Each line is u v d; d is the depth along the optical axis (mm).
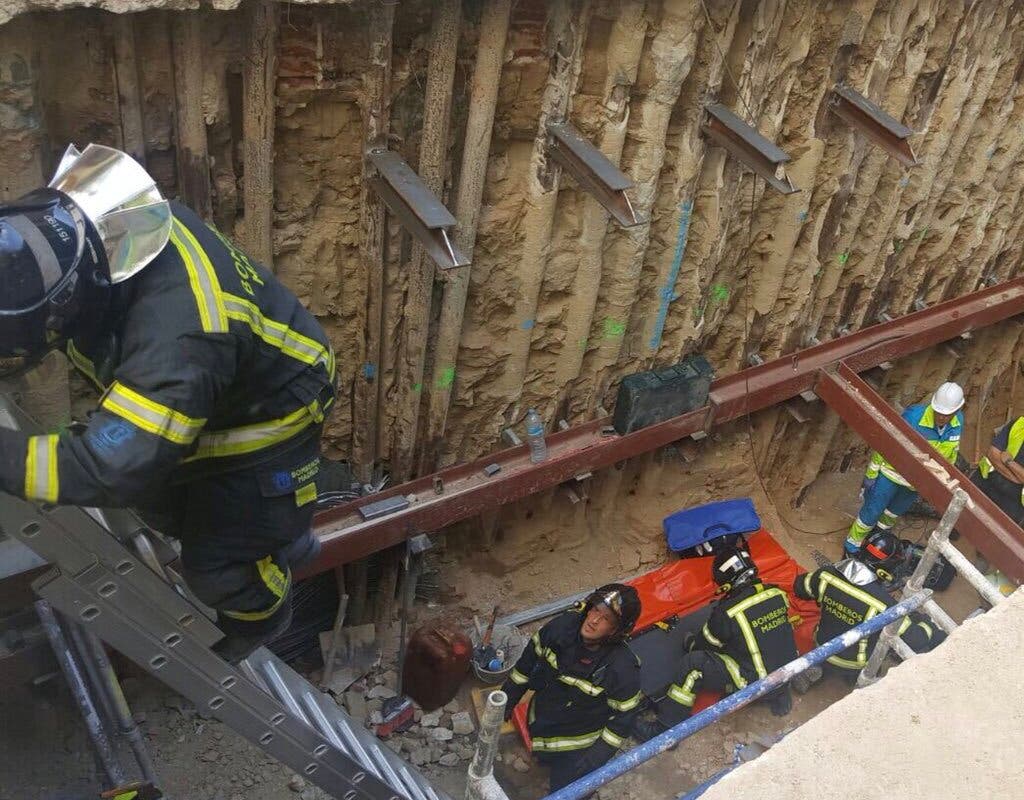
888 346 7391
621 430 6234
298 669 6055
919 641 5910
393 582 6113
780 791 2016
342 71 4176
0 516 2131
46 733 4836
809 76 5652
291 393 2309
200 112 3910
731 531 6930
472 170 4660
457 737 5871
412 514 5531
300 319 2352
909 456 6438
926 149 6676
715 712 2998
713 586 6727
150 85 3826
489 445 6109
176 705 5609
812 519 8078
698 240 5859
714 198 5645
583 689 5207
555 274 5426
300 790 5410
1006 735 2143
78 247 1889
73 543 2273
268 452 2357
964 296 7992
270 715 2947
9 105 3465
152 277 1987
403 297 5023
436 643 5730
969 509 6105
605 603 5031
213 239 2166
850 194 6469
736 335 6730
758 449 7477
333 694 5867
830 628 6133
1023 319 8609
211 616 2738
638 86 4914
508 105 4680
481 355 5582
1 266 1812
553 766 5500
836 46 5555
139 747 3961
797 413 7188
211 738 5523
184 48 3723
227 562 2480
